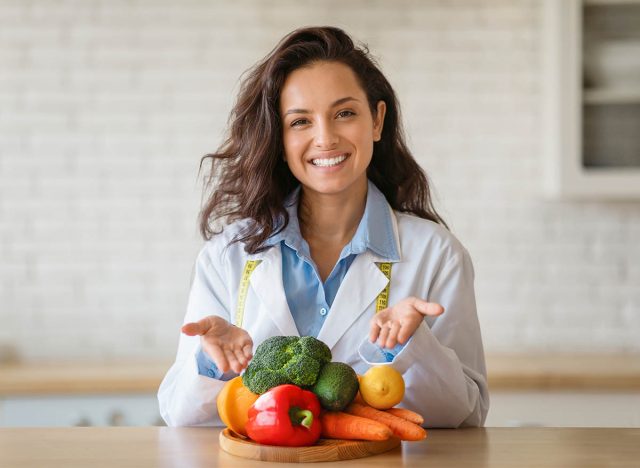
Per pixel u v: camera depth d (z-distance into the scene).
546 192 3.32
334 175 1.76
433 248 1.86
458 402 1.64
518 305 3.42
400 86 3.41
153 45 3.43
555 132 3.16
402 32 3.41
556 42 3.14
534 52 3.40
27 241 3.45
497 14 3.40
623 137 3.14
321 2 3.41
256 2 3.42
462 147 3.42
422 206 2.06
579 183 3.13
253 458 1.36
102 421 2.96
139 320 3.45
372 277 1.82
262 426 1.35
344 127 1.76
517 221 3.42
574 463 1.32
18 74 3.43
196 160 3.44
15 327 3.45
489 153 3.42
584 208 3.42
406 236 1.88
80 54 3.44
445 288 1.84
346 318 1.79
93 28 3.44
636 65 3.13
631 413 2.89
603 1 3.13
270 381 1.40
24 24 3.43
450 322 1.81
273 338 1.45
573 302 3.42
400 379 1.41
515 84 3.41
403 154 2.03
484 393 1.79
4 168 3.45
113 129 3.45
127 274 3.45
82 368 3.18
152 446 1.47
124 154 3.45
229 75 3.43
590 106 3.15
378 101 1.91
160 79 3.44
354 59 1.82
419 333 1.55
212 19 3.43
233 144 1.95
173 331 3.45
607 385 2.89
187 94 3.44
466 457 1.36
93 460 1.37
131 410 2.97
